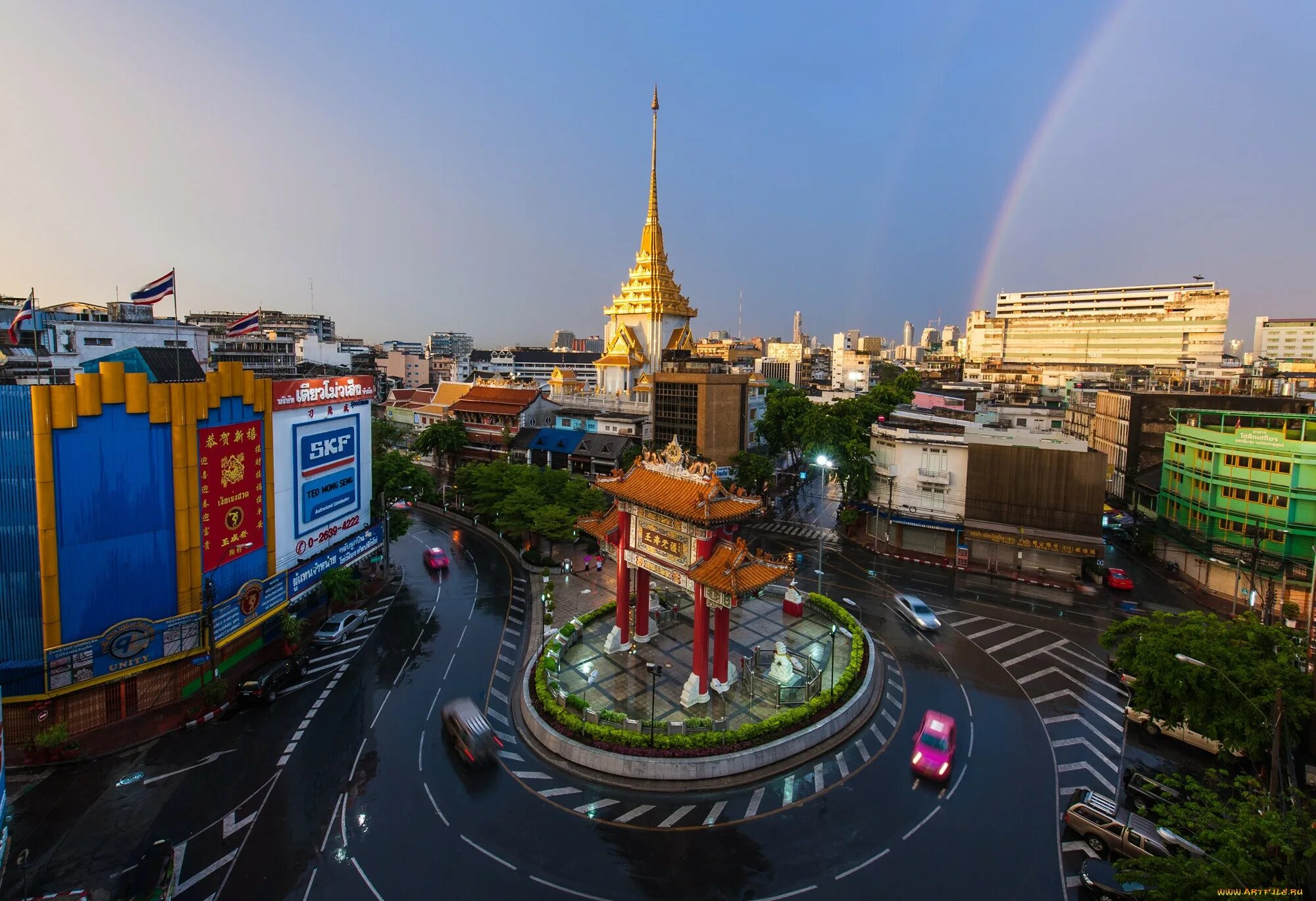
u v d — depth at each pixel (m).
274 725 38.06
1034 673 45.31
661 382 99.06
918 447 71.81
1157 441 80.94
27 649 34.09
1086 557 64.00
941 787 33.56
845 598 59.41
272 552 46.03
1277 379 98.88
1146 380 114.94
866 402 99.75
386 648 48.22
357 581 52.25
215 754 35.22
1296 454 54.44
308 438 50.34
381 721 38.81
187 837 29.38
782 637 50.09
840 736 37.75
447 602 57.41
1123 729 38.50
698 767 34.00
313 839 29.50
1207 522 61.50
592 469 98.75
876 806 32.19
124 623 36.09
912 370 172.75
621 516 45.84
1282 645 33.28
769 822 31.14
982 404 106.69
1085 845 29.48
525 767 35.06
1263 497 56.78
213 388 40.56
